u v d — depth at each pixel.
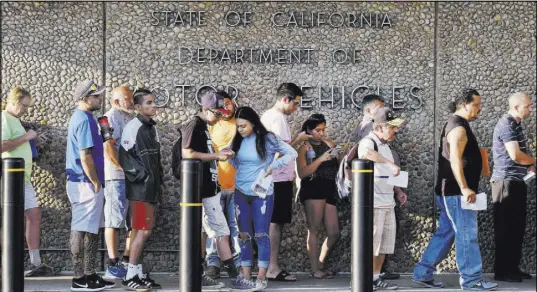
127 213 9.01
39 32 9.64
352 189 7.52
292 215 9.61
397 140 9.64
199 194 7.30
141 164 8.34
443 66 9.67
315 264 9.27
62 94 9.63
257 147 8.23
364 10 9.66
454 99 9.66
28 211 9.20
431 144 9.65
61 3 9.62
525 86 9.71
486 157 9.00
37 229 9.26
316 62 9.64
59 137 9.62
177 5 9.64
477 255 8.63
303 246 9.63
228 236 8.42
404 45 9.66
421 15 9.66
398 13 9.66
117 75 9.62
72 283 8.59
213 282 8.65
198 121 8.25
